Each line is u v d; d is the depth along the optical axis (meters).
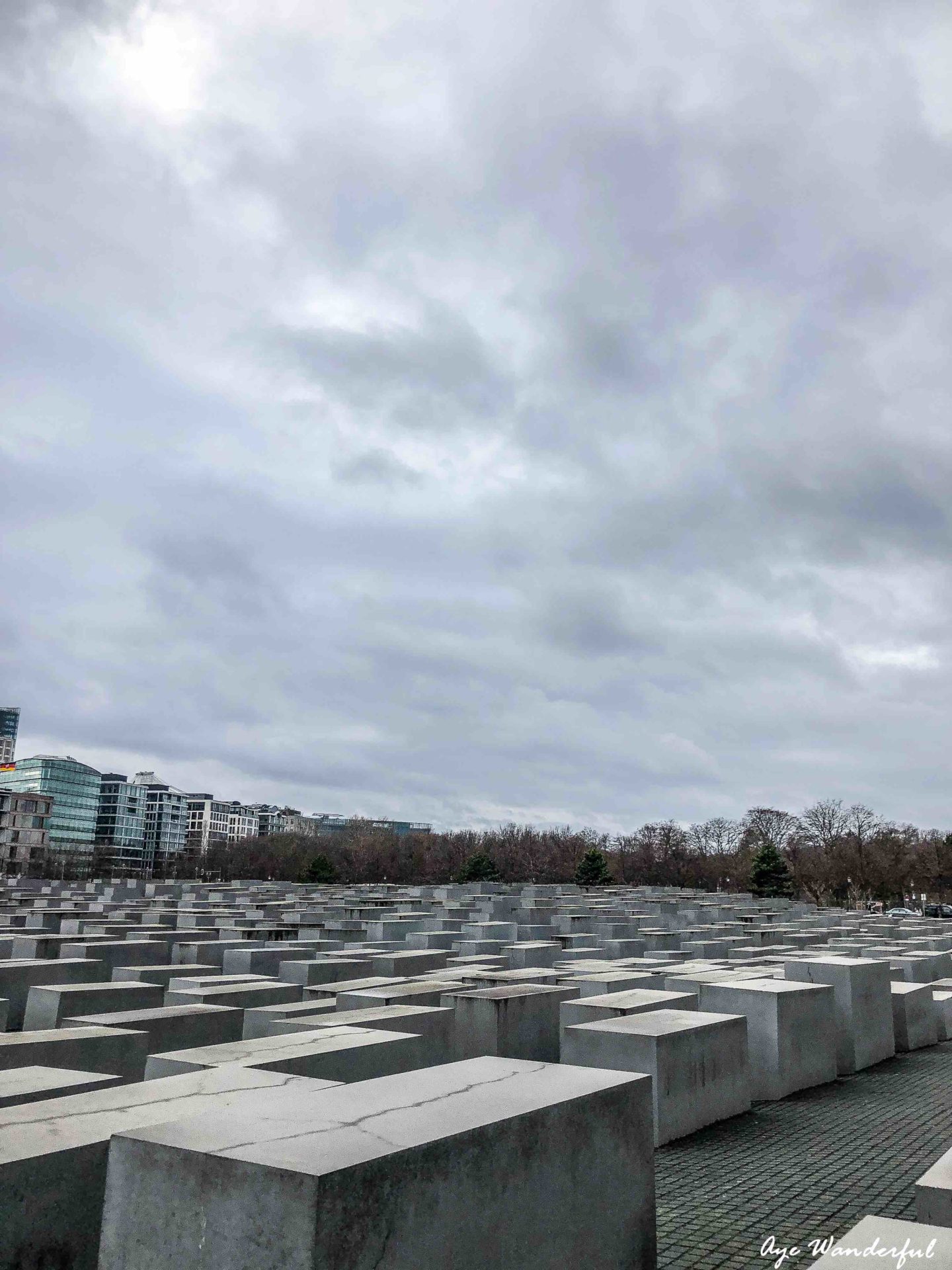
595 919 30.34
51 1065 8.94
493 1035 11.38
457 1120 4.55
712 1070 9.95
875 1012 13.85
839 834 86.06
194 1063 7.38
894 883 78.06
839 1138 9.33
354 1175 3.81
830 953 20.02
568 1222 4.96
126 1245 4.11
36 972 16.59
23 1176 4.88
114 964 19.14
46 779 184.00
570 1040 9.56
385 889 57.34
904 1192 7.66
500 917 34.09
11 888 54.16
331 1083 5.75
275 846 121.75
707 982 12.52
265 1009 11.34
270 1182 3.77
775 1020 11.27
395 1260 3.95
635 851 96.62
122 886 51.75
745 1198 7.51
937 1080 12.47
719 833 109.50
